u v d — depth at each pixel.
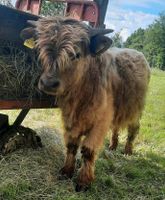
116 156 1.74
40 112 2.33
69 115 1.33
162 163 1.73
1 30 1.26
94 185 1.39
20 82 1.34
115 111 1.53
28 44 1.24
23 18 1.29
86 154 1.36
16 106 1.37
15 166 1.39
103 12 1.68
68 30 1.17
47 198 1.26
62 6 1.98
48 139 1.70
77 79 1.23
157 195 1.41
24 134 1.56
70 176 1.42
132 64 1.64
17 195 1.24
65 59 1.15
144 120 2.60
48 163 1.47
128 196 1.37
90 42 1.22
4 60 1.29
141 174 1.54
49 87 1.15
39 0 1.95
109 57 1.46
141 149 1.90
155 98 3.85
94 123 1.34
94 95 1.31
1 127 1.53
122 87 1.53
